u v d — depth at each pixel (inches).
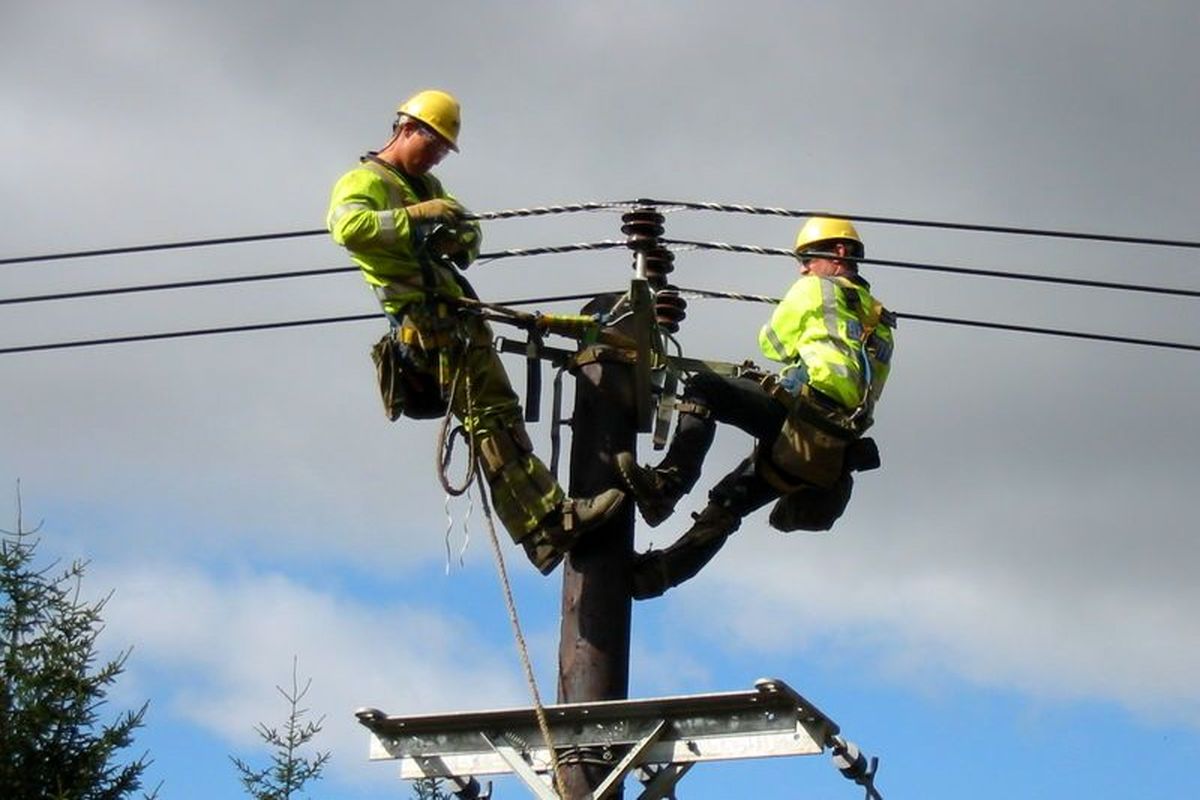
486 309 567.2
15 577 929.5
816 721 511.8
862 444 591.5
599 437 567.8
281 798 875.4
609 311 578.2
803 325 593.9
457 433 575.2
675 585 572.7
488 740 536.4
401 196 581.3
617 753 529.0
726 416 583.8
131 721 924.6
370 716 542.3
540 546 560.4
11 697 908.6
